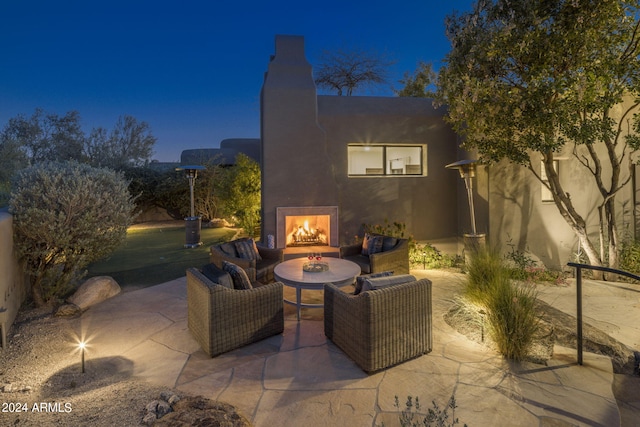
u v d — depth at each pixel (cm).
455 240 873
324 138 797
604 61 523
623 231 805
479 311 391
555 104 541
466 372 319
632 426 266
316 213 795
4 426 232
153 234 1305
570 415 254
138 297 553
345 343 352
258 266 577
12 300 454
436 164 862
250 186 1162
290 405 269
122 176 594
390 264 600
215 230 1432
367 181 834
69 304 493
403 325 334
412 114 848
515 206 776
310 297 558
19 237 479
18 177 502
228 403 269
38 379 312
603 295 582
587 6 517
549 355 350
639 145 579
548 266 792
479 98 571
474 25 592
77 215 504
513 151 610
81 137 2036
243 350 366
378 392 286
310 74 801
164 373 319
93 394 278
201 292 364
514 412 258
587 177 802
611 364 337
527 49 538
